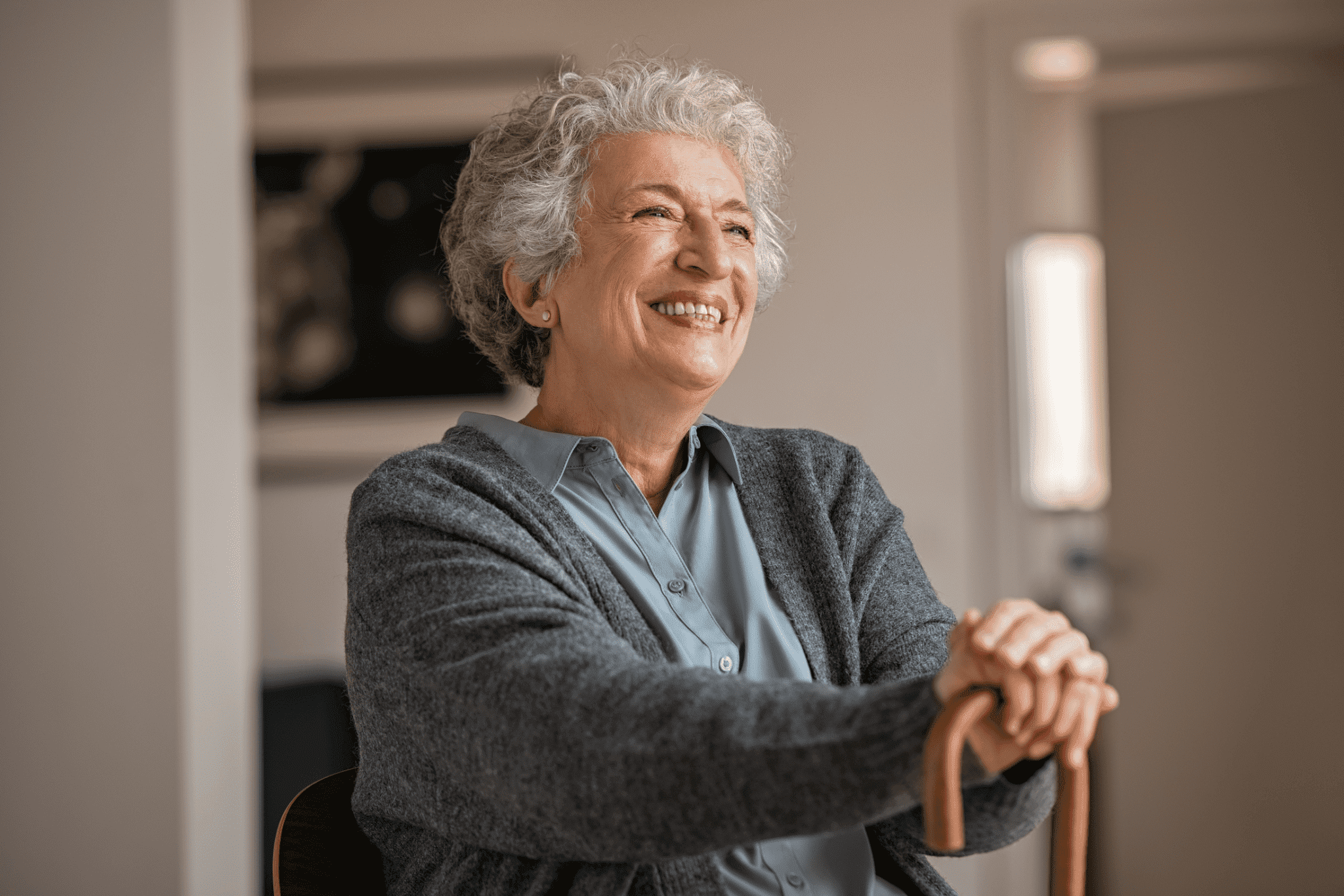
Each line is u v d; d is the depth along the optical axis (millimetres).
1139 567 3150
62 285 1761
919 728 702
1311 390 3053
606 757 764
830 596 1140
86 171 1764
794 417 3135
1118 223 3150
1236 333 3100
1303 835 3049
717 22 3145
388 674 932
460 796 924
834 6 3141
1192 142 3107
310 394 3168
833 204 3135
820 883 1022
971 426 3131
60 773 1734
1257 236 3084
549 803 794
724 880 965
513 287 1189
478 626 879
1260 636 3088
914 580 1211
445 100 3164
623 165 1121
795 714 732
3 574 1745
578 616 899
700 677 790
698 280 1108
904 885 1090
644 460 1173
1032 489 3146
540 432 1134
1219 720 3105
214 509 1833
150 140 1765
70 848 1728
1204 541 3115
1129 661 3162
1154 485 3146
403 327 3176
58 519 1752
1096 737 3199
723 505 1179
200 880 1762
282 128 3168
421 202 3172
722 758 729
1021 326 3133
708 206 1126
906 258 3135
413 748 941
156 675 1738
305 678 2670
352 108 3168
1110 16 3092
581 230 1125
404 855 1034
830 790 709
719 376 1117
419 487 1031
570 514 1086
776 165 1280
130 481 1751
